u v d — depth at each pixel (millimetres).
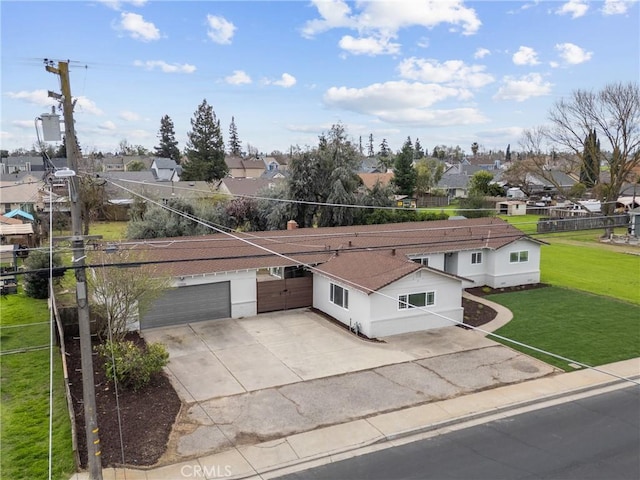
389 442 13539
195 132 99188
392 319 22078
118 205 55750
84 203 39781
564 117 85938
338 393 16281
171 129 134000
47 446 12836
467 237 30859
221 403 15531
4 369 17672
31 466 11977
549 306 26344
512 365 18672
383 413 14984
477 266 30766
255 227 42062
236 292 24234
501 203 63281
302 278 25906
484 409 15258
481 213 53625
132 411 14867
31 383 16578
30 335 21219
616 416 14992
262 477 11883
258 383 17000
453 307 23594
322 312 25281
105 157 136500
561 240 49406
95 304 19781
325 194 41031
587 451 12992
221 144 100625
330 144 41562
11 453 12523
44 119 10445
